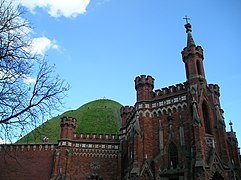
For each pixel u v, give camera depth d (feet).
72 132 214.07
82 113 285.02
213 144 138.10
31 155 204.54
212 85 167.43
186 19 183.21
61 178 189.26
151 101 165.99
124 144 202.90
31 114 60.59
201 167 124.77
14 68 60.23
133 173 142.10
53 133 237.86
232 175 130.93
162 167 143.23
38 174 197.26
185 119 150.41
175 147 146.61
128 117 199.21
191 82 156.35
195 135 135.13
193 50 165.68
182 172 136.26
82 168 201.77
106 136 216.33
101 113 279.69
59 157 199.21
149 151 150.61
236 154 146.72
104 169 203.10
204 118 149.79
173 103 158.61
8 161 201.67
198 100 148.66
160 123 157.17
